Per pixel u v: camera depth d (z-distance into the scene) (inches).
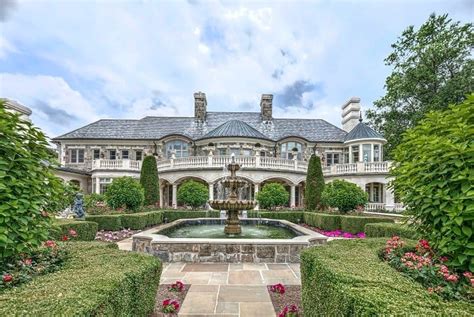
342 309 98.1
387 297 91.4
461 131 145.6
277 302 199.0
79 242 209.9
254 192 982.4
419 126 185.6
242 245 319.0
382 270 124.7
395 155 204.8
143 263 148.8
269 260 317.4
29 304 86.0
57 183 175.2
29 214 145.6
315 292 137.9
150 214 636.1
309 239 333.1
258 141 1133.7
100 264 142.0
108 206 666.2
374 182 1030.4
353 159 1189.1
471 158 139.4
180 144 1218.0
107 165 1106.1
